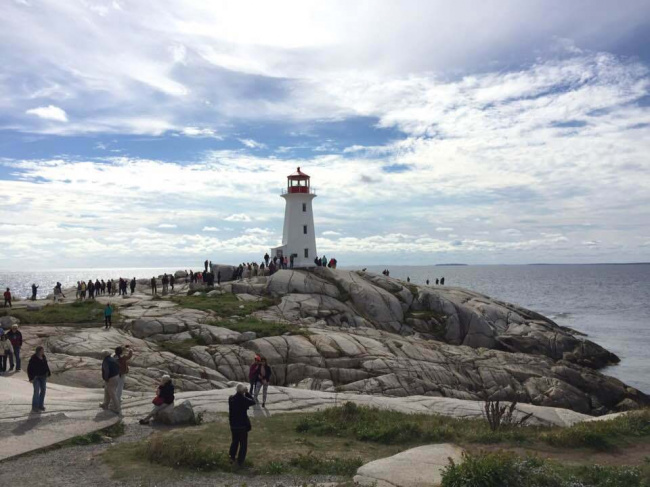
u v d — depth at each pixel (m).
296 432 16.59
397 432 16.30
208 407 19.19
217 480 11.69
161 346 32.34
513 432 16.50
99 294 55.91
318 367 32.25
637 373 48.31
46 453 13.07
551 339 50.62
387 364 33.28
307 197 62.94
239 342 34.34
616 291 154.88
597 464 12.96
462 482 10.45
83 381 24.48
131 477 11.52
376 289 52.28
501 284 193.00
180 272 65.62
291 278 51.31
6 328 33.94
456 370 36.19
